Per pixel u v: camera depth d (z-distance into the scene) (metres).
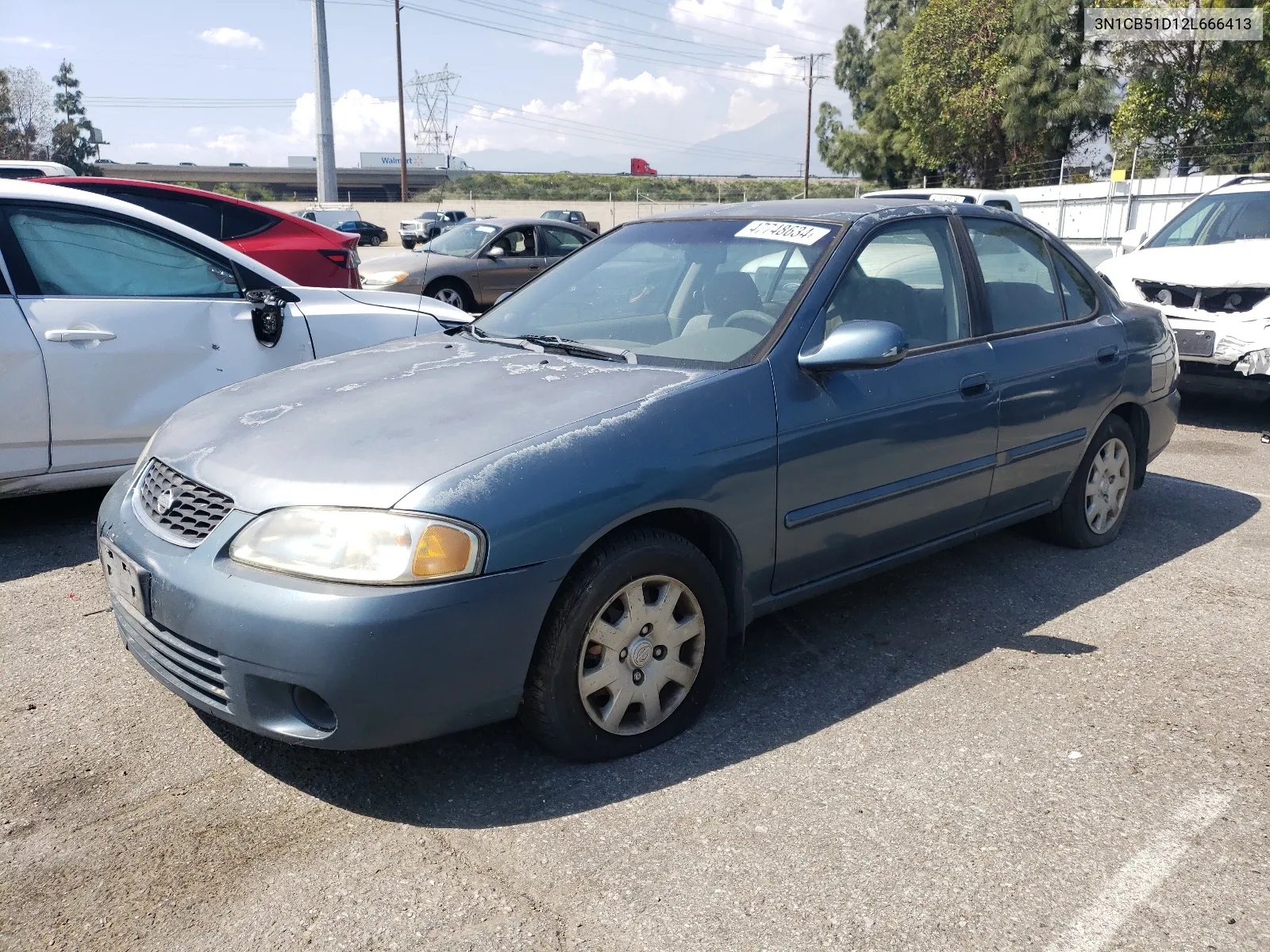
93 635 3.70
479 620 2.47
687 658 2.97
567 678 2.66
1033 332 4.07
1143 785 2.74
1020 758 2.88
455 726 2.54
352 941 2.16
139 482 3.00
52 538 4.73
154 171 100.50
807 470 3.14
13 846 2.48
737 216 3.92
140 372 4.71
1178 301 7.24
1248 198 8.22
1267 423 7.50
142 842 2.50
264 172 104.50
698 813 2.60
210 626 2.48
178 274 4.94
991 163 34.84
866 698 3.23
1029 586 4.19
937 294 3.75
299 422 2.87
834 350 3.12
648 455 2.74
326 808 2.64
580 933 2.18
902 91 34.12
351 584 2.40
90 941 2.16
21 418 4.43
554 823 2.56
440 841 2.50
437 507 2.44
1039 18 30.66
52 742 2.97
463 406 2.87
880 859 2.42
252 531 2.53
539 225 13.39
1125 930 2.19
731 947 2.14
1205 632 3.75
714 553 3.08
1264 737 3.00
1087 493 4.49
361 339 5.38
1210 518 5.15
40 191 4.61
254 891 2.32
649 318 3.58
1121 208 21.08
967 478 3.72
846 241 3.51
